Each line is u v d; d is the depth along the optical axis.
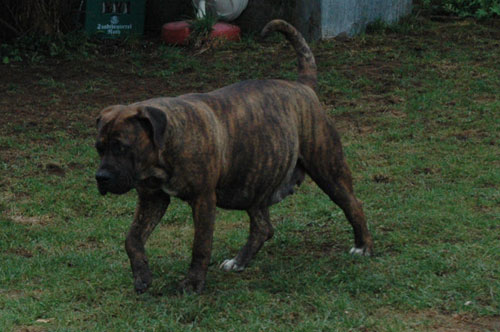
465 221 7.18
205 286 5.95
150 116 5.13
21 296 5.88
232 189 5.92
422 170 9.00
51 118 11.40
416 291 5.63
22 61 14.77
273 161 5.94
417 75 12.83
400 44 14.75
